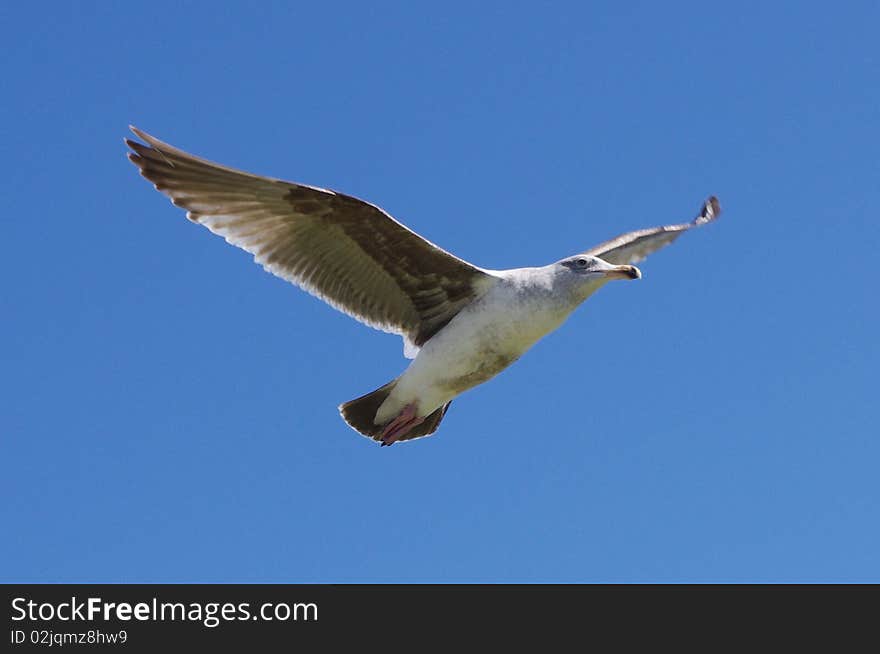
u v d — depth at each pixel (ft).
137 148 31.27
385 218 32.71
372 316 34.88
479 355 34.09
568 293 34.06
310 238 33.47
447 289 34.42
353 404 35.73
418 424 35.96
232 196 32.45
